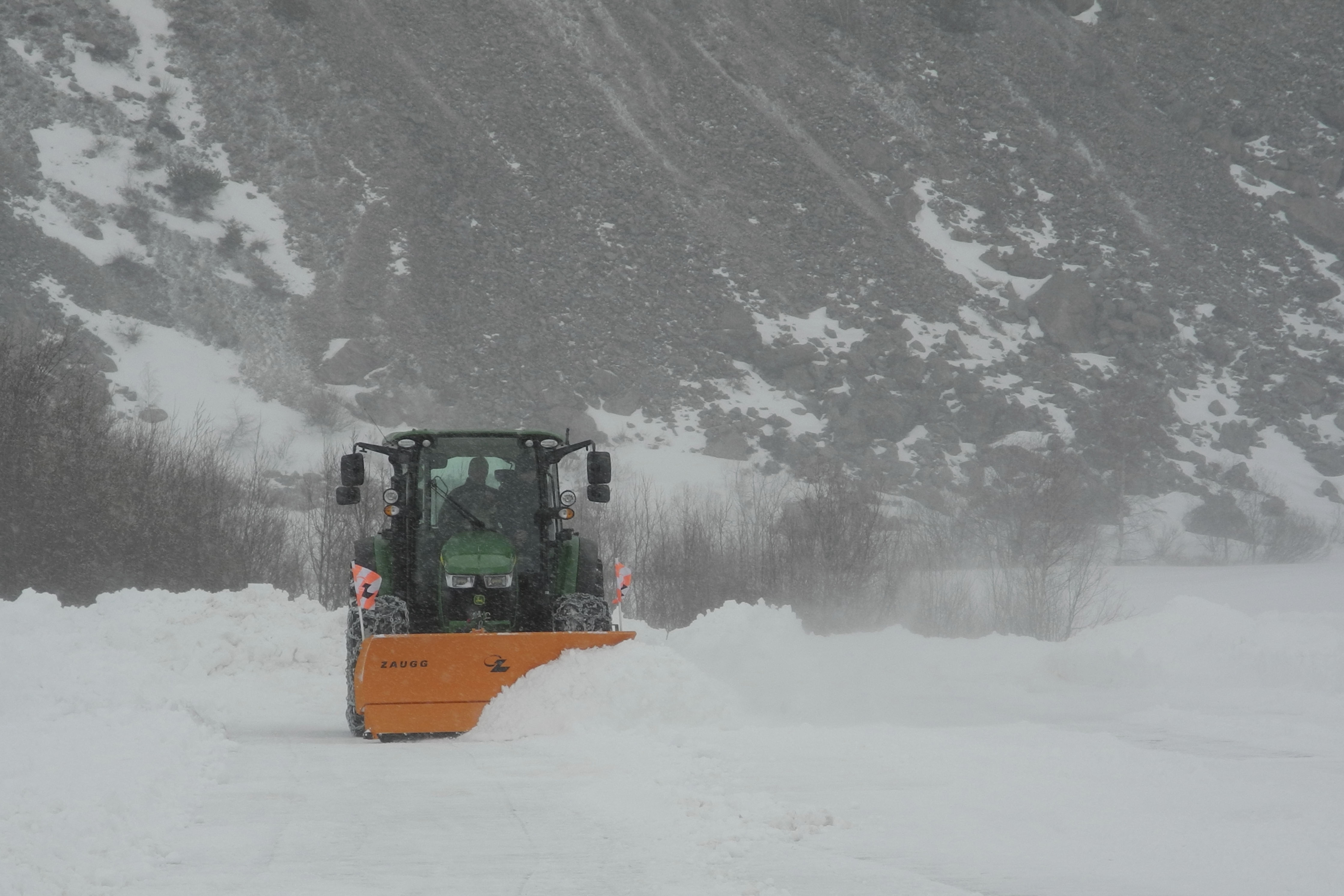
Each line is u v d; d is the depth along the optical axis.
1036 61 118.88
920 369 80.88
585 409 74.69
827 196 100.25
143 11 99.62
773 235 95.62
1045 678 17.66
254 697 17.36
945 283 91.69
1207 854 6.68
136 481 34.00
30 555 31.62
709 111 109.38
